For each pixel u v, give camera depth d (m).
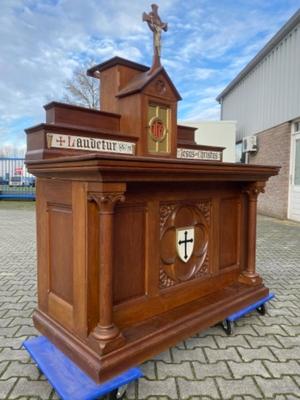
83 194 1.79
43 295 2.25
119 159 1.63
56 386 1.67
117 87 2.44
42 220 2.21
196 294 2.53
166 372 2.05
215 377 2.01
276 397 1.83
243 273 2.95
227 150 11.13
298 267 4.55
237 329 2.66
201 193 2.52
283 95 8.84
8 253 5.35
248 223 2.97
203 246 2.62
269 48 9.47
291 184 8.79
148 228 2.14
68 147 2.04
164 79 2.42
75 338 1.90
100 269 1.78
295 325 2.74
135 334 1.97
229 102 13.79
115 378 1.73
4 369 2.08
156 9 2.43
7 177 14.38
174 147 2.55
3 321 2.78
